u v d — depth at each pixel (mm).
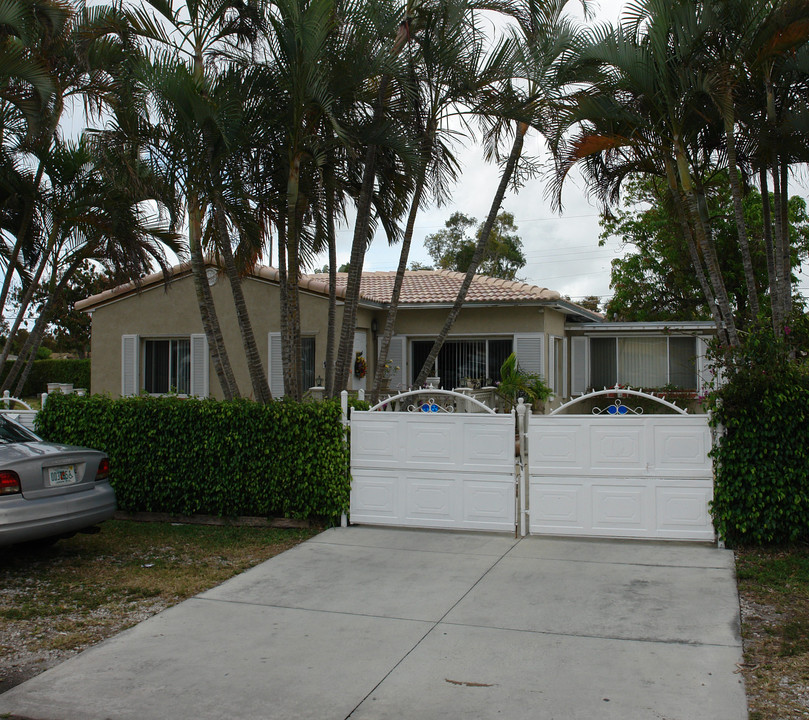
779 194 9453
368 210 9867
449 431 8102
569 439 7734
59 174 11648
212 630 5309
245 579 6559
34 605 5945
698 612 5512
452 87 10086
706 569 6598
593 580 6348
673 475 7469
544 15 10117
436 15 9820
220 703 4156
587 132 9703
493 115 10328
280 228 9969
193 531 8406
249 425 8531
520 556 7141
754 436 7086
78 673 4590
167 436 8820
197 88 8688
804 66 8875
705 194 11422
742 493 7137
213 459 8648
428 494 8172
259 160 9758
